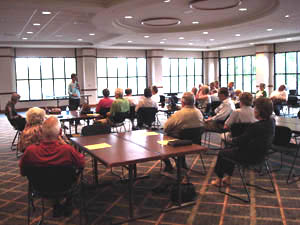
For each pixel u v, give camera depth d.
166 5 7.25
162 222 3.10
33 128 3.36
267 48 15.27
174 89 18.53
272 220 3.09
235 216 3.19
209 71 18.83
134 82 17.48
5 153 6.24
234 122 4.35
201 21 9.58
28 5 6.63
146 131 4.45
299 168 4.76
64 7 6.85
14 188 4.18
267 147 3.53
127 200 3.66
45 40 13.16
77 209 3.45
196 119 4.18
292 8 7.32
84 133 4.37
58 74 15.80
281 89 10.56
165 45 16.20
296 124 4.79
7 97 14.27
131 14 8.25
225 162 3.83
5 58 14.05
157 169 4.84
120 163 2.76
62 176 2.76
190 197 3.56
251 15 8.73
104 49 16.44
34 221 3.20
